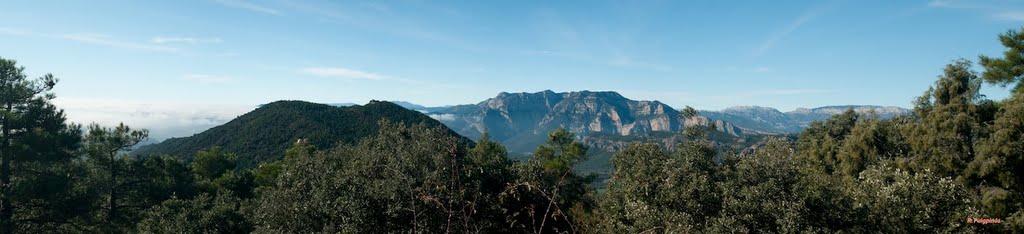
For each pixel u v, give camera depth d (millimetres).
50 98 28625
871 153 26422
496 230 16359
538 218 16094
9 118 24703
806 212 12992
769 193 13578
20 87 26453
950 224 13297
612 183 19281
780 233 12898
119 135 32250
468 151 19438
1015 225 16859
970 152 21203
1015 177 18969
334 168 19562
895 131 26891
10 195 23906
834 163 30875
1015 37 23094
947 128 21125
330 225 15234
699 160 17062
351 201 15445
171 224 25969
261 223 20500
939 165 21094
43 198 24922
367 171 17250
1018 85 23656
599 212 18969
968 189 20328
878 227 13398
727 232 13125
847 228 13219
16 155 24594
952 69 22844
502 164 19844
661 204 15742
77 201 26312
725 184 14906
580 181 27109
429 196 7164
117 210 31891
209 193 42688
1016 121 19188
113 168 31922
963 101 21828
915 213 13594
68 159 28547
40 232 25547
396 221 15336
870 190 14555
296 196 17141
